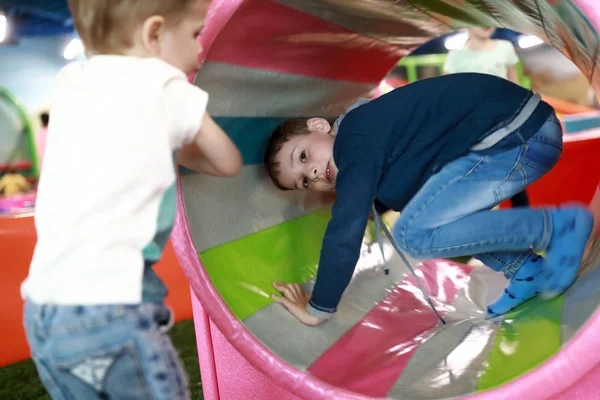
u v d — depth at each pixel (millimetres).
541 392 874
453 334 1261
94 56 852
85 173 767
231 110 1288
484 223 1163
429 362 1109
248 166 1422
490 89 1276
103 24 819
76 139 788
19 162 5621
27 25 5586
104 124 783
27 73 5719
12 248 1831
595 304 898
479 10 1471
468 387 951
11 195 5020
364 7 1352
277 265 1403
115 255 749
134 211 771
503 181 1223
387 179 1237
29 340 775
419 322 1404
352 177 1188
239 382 1275
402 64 3707
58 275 742
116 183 762
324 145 1388
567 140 2225
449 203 1204
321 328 1260
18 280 1845
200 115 828
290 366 1066
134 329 743
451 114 1249
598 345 843
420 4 1467
